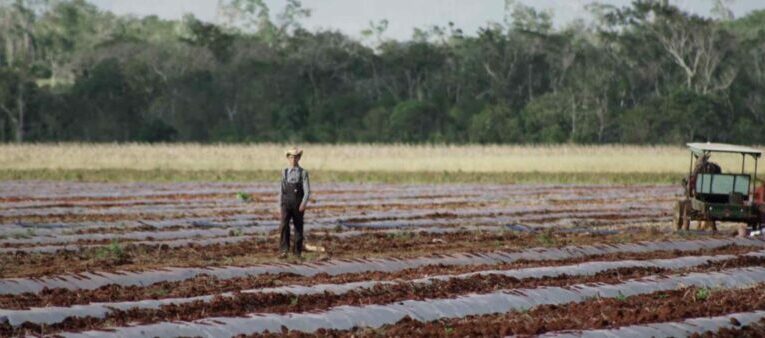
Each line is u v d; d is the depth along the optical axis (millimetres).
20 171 175625
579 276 55625
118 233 78812
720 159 184250
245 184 145625
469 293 49562
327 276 54844
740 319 44156
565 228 85562
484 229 83812
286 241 64812
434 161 184750
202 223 86562
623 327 41969
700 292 49469
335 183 150000
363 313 44500
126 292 49750
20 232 78250
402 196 122562
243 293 47750
